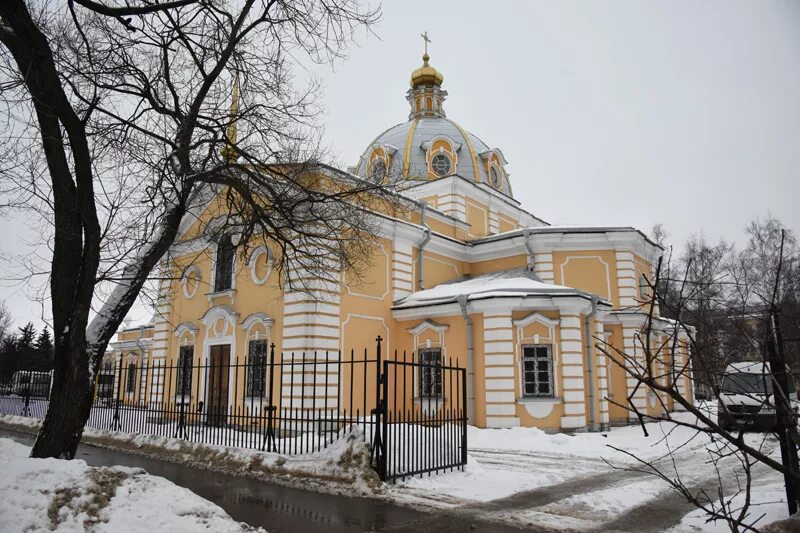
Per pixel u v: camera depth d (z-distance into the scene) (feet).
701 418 11.10
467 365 58.59
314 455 33.24
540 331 57.72
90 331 29.63
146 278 31.45
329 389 53.36
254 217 33.81
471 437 52.21
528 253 72.43
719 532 23.30
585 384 58.03
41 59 25.48
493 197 89.35
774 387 12.90
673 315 12.94
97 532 18.31
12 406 70.85
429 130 96.84
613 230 70.49
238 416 39.70
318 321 53.93
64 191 27.76
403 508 26.66
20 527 17.46
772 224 87.71
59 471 20.63
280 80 35.35
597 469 37.91
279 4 32.07
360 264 54.03
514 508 26.99
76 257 27.81
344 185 45.19
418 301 63.41
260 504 27.35
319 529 23.30
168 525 19.44
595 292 70.49
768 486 32.17
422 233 68.85
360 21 32.45
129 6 29.99
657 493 30.50
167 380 68.54
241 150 33.01
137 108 32.55
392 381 62.64
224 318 61.67
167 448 41.37
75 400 26.50
